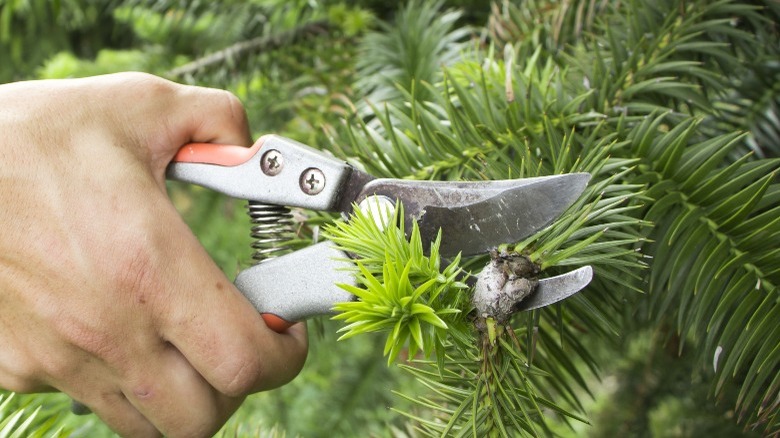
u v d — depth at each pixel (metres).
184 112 0.38
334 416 0.54
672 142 0.35
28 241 0.34
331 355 0.56
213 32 0.61
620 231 0.35
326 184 0.36
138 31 0.64
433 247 0.31
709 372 0.42
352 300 0.35
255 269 0.36
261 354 0.36
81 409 0.38
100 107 0.36
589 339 0.51
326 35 0.56
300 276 0.36
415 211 0.34
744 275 0.34
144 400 0.36
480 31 0.50
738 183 0.35
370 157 0.38
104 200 0.35
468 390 0.32
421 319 0.30
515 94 0.37
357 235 0.31
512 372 0.35
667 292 0.35
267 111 0.58
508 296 0.31
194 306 0.35
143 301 0.35
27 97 0.35
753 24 0.41
